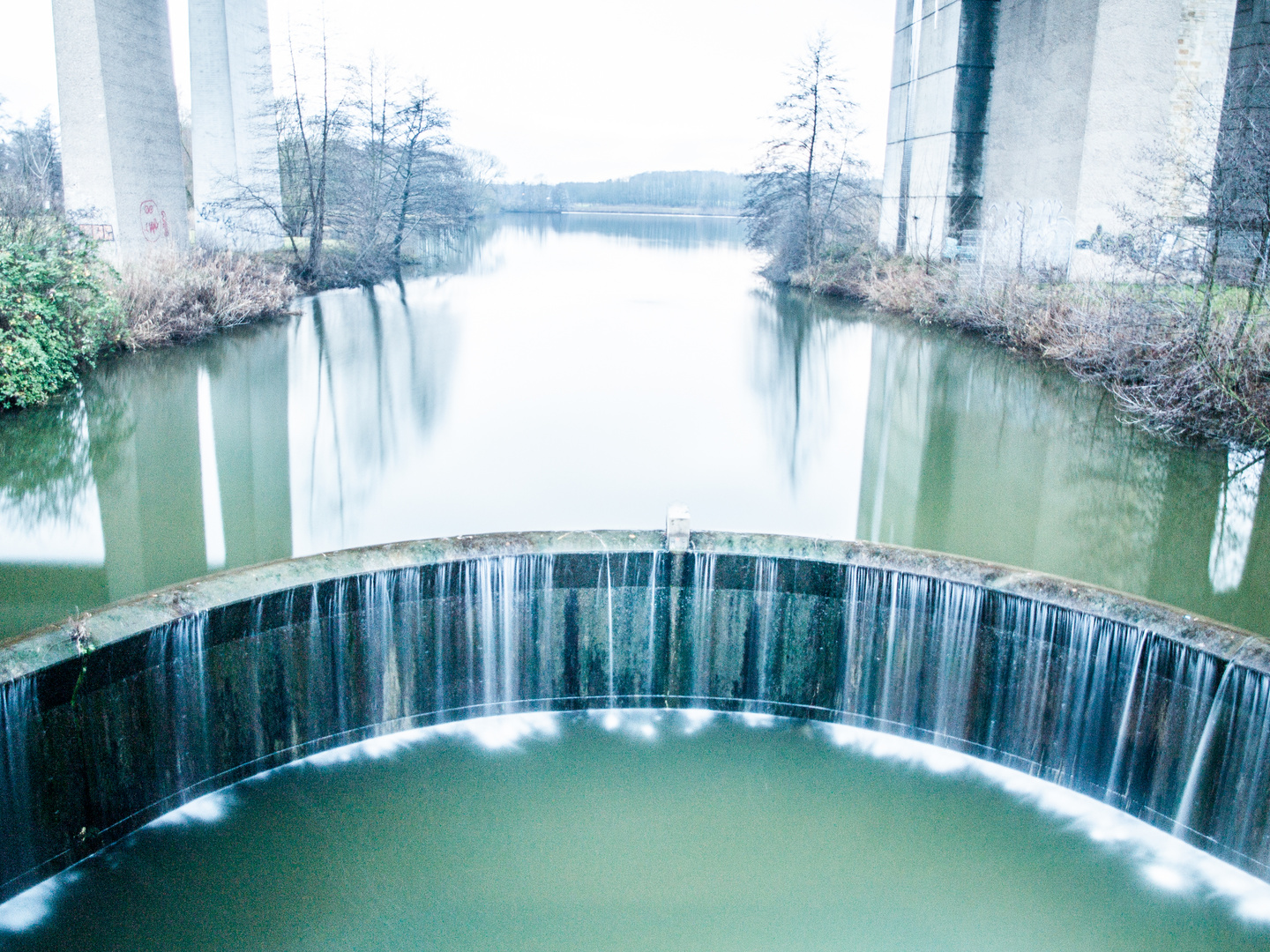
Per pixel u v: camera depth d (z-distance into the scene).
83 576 9.03
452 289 31.17
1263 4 21.61
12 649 5.98
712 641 8.18
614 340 21.81
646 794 7.34
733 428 14.63
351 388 16.55
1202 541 10.20
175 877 6.39
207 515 10.65
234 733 7.19
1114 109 22.53
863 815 7.16
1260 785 6.37
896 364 19.53
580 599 8.03
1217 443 13.30
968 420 14.97
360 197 34.03
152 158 24.53
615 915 6.21
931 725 7.97
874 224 35.81
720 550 7.91
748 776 7.56
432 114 37.66
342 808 7.08
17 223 15.91
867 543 7.96
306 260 30.64
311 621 7.35
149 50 24.34
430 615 7.76
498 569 7.81
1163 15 21.80
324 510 10.84
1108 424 14.52
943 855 6.79
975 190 28.58
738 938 6.05
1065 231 23.88
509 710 8.23
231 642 7.00
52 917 6.04
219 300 21.45
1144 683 6.90
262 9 33.44
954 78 27.78
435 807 7.13
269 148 33.62
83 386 15.49
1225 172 14.95
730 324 24.83
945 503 11.37
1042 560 9.73
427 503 11.15
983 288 22.62
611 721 8.23
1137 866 6.69
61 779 6.26
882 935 6.11
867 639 7.96
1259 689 6.28
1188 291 15.57
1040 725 7.49
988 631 7.52
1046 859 6.76
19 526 10.23
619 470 12.50
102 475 11.82
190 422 14.05
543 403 15.91
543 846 6.78
